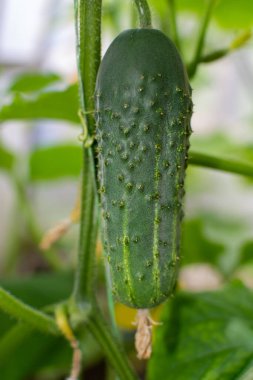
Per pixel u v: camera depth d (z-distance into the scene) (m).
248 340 0.54
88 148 0.44
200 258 0.77
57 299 0.66
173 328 0.54
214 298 0.57
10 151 0.81
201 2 0.69
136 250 0.41
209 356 0.53
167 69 0.40
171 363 0.53
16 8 1.23
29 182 0.84
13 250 1.05
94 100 0.42
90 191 0.46
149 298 0.41
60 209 1.47
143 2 0.41
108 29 0.89
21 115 0.55
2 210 1.29
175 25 0.58
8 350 0.56
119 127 0.40
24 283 0.67
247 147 0.84
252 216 1.22
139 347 0.43
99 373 0.77
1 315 0.63
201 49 0.55
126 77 0.40
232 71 1.48
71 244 0.99
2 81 1.33
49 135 1.46
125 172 0.40
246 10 0.66
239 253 0.75
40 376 0.76
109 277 0.43
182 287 0.74
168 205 0.41
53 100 0.53
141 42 0.40
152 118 0.40
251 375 0.54
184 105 0.40
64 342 0.66
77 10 0.42
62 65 1.36
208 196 1.50
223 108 1.57
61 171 0.81
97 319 0.48
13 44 1.30
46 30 1.26
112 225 0.41
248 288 0.58
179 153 0.41
